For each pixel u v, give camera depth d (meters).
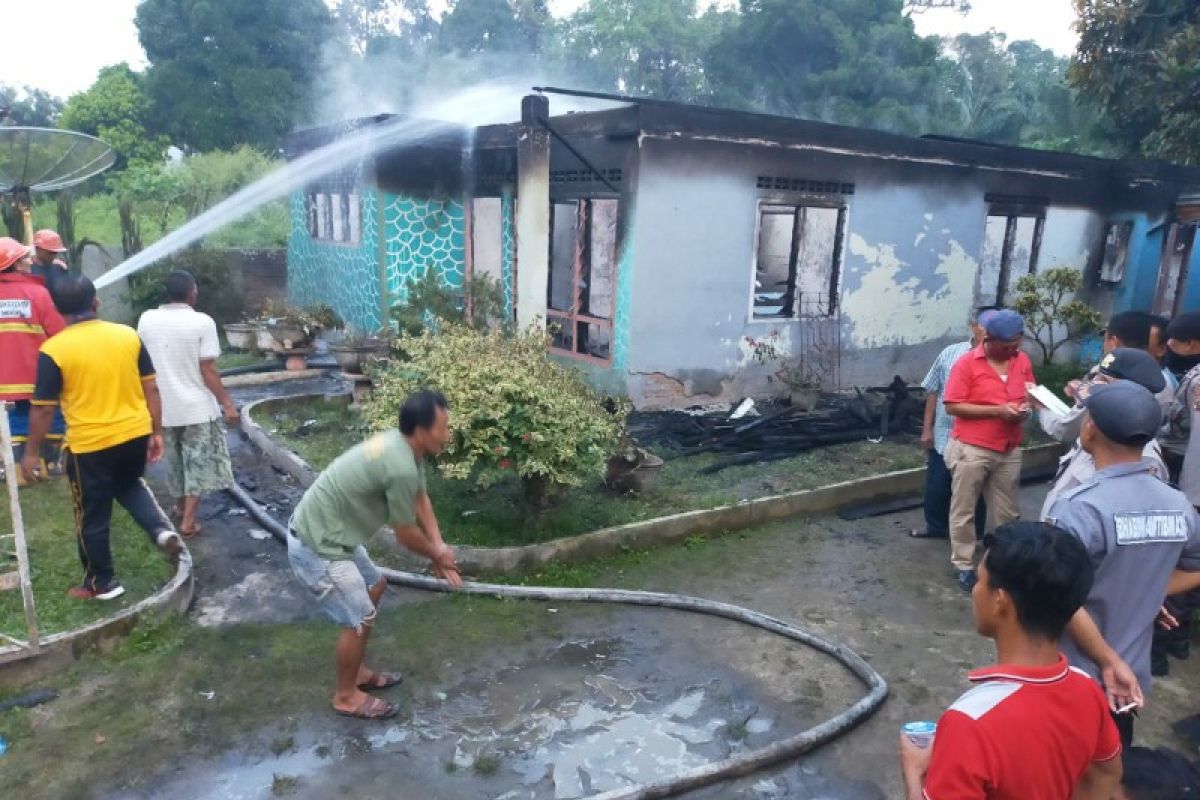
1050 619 1.91
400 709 4.04
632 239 8.38
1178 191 11.75
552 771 3.64
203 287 13.16
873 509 6.99
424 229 11.75
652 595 5.20
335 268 13.45
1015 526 2.02
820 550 6.19
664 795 3.46
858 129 9.39
